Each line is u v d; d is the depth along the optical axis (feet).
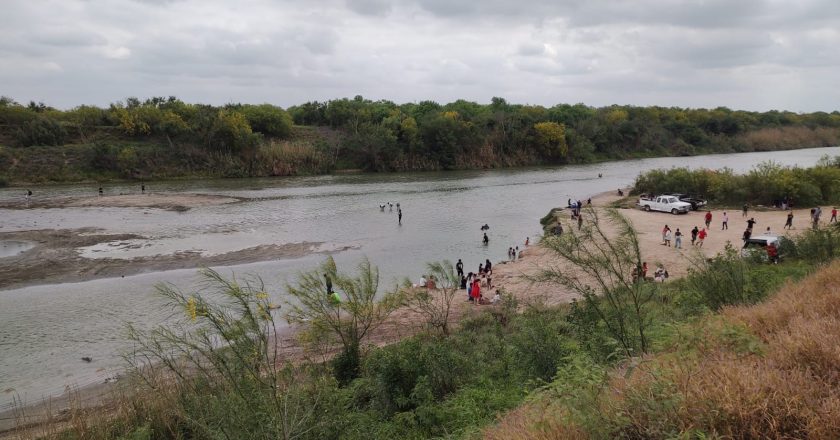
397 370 38.55
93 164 262.88
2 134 271.69
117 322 69.05
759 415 14.61
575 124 433.07
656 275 78.84
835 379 16.47
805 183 146.82
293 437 21.15
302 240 124.77
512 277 89.35
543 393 19.98
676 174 178.50
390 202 190.29
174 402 33.30
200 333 23.66
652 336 32.07
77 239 121.39
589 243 40.40
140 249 112.68
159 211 164.35
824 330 20.20
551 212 155.84
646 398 15.66
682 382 16.52
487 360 45.11
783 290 36.40
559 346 37.19
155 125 298.76
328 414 24.95
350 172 328.29
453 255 112.16
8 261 101.30
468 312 66.39
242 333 21.38
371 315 54.60
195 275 92.94
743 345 20.20
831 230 67.36
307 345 52.85
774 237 83.10
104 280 90.02
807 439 13.70
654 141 447.01
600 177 278.05
